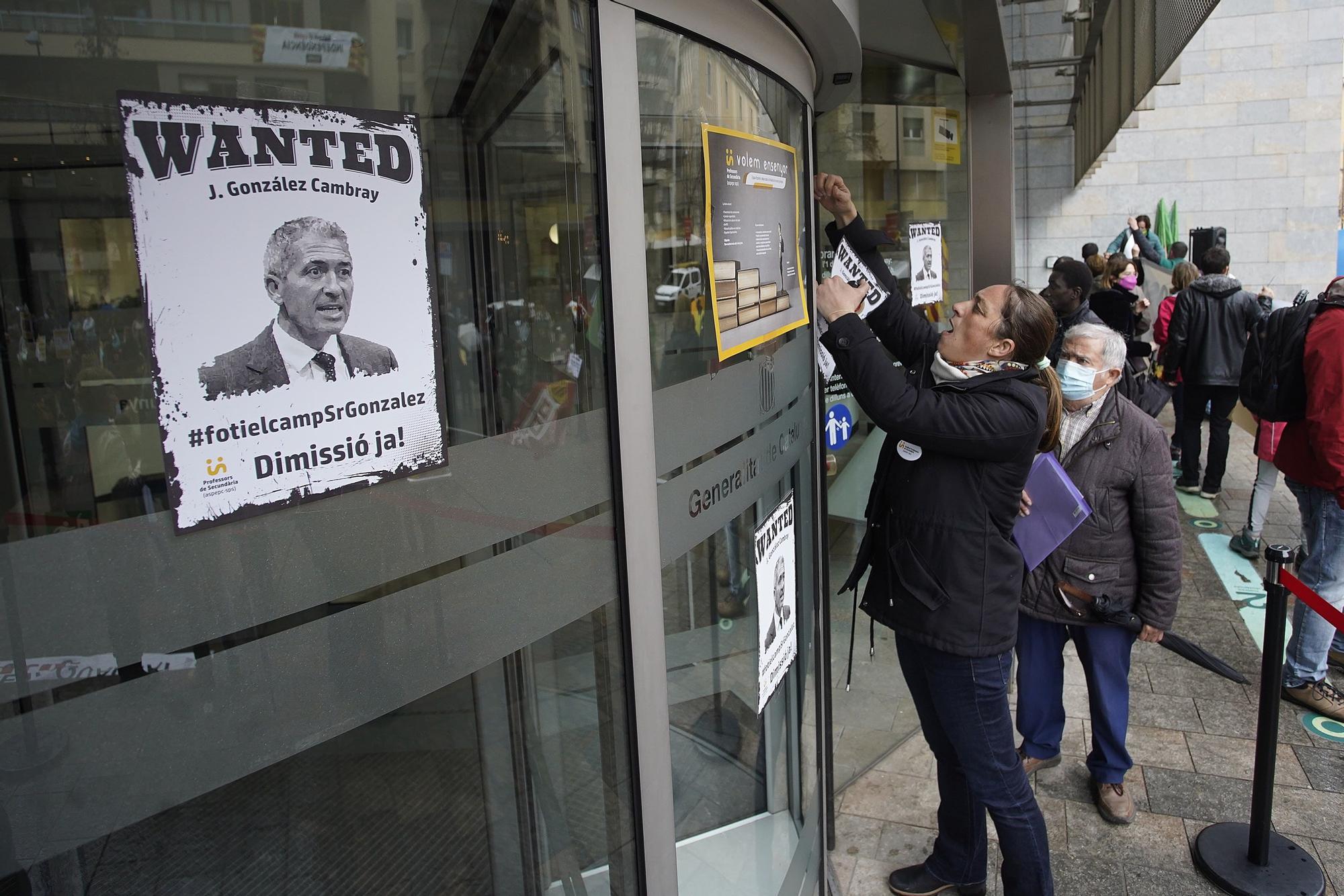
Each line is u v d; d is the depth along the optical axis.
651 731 1.56
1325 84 12.68
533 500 1.31
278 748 1.02
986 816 3.04
